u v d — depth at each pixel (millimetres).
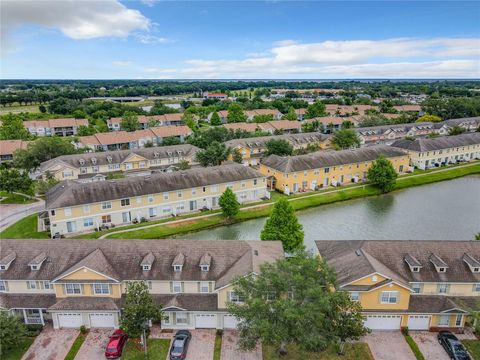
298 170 86438
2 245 44188
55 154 100250
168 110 195500
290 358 36625
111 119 165250
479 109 178000
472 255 43438
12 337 35406
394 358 36594
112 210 67875
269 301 34031
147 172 100188
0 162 108125
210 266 42312
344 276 40312
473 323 40312
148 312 35188
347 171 94750
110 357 36219
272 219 52531
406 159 104062
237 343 37188
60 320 40438
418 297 41094
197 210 75812
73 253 43438
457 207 80500
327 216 75438
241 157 106125
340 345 37156
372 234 66750
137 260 42938
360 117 166500
